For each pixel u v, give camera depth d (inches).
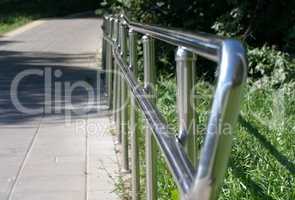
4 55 618.5
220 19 341.7
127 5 369.1
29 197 182.7
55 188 190.4
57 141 251.3
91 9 1483.8
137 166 169.5
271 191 157.1
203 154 61.5
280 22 331.6
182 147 84.3
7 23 1173.1
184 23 366.9
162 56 339.9
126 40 215.0
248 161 179.0
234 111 59.2
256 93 266.7
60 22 1204.5
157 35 113.2
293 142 196.5
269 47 319.0
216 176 60.5
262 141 184.1
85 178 199.9
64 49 674.2
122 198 179.5
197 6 365.1
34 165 216.2
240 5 333.7
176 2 366.3
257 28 335.3
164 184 163.5
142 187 174.6
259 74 308.3
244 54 60.3
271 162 172.6
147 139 131.3
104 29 417.1
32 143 249.0
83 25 1097.4
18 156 229.0
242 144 186.4
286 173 164.7
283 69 291.9
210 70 307.9
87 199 179.9
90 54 610.9
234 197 153.0
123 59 213.3
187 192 66.0
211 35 74.3
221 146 60.3
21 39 837.8
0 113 309.7
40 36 882.8
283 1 329.4
